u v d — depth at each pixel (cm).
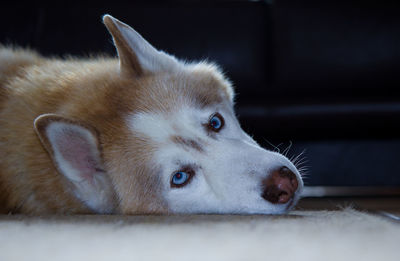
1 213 64
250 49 130
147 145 59
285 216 56
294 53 127
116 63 70
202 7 133
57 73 68
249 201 58
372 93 124
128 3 146
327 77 126
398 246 42
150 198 59
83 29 130
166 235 47
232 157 59
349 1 128
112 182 60
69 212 62
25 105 65
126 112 60
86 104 62
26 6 133
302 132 108
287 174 58
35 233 49
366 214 58
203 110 62
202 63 72
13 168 63
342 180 108
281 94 128
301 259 39
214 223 51
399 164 106
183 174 59
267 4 137
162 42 129
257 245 43
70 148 59
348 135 107
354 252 41
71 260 41
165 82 63
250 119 108
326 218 54
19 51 76
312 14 129
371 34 125
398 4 126
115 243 45
